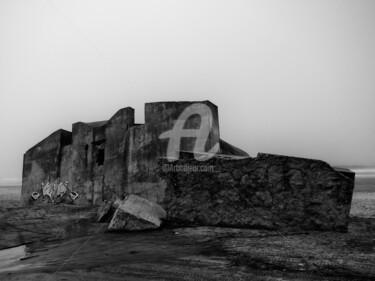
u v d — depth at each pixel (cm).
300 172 509
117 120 1150
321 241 399
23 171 1497
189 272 272
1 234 510
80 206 1080
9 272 304
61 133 1388
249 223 525
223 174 566
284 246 370
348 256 316
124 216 527
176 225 566
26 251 412
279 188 518
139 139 1048
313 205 492
